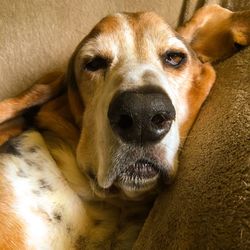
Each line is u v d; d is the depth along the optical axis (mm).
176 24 470
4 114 349
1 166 324
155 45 332
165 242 244
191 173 259
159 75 290
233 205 210
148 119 249
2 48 431
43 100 364
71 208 319
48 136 354
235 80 310
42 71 438
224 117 274
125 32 334
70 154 336
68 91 355
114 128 257
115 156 263
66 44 444
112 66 322
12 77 434
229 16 375
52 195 318
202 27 385
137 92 255
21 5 434
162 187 287
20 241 296
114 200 320
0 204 304
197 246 216
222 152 244
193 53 362
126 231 318
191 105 327
